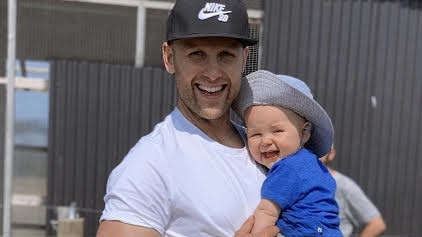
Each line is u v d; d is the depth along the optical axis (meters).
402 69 4.26
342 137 4.28
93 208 4.30
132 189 1.57
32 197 4.32
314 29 4.23
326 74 4.24
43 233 4.32
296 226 1.74
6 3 4.17
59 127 4.27
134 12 4.21
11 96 4.20
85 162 4.29
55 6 4.20
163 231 1.62
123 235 1.55
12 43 4.17
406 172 4.30
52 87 4.25
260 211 1.72
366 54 4.24
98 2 4.20
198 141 1.72
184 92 1.71
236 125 1.96
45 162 4.31
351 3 4.22
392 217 4.32
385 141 4.29
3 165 4.26
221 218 1.64
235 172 1.74
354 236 3.82
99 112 4.26
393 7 4.23
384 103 4.27
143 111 4.26
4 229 4.27
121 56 4.25
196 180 1.64
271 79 1.80
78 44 4.24
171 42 1.72
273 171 1.76
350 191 3.54
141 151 1.64
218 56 1.68
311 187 1.76
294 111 1.83
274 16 4.21
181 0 1.66
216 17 1.62
